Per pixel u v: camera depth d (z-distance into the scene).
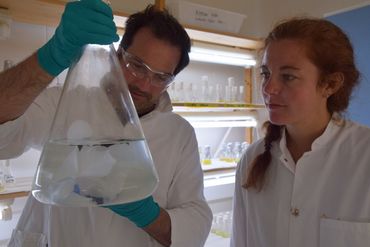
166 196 1.01
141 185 0.49
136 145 0.53
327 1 2.35
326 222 0.87
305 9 2.50
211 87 2.38
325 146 0.93
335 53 0.85
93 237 0.89
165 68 0.91
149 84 0.92
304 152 0.95
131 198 0.47
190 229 0.90
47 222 0.98
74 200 0.46
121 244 0.91
